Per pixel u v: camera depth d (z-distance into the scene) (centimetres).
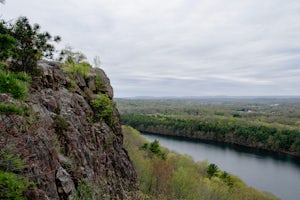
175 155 5912
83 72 1989
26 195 655
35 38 1192
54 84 1381
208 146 8919
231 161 7019
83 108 1652
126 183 1986
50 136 942
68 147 1156
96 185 1296
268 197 4400
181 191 3491
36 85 1159
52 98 1224
